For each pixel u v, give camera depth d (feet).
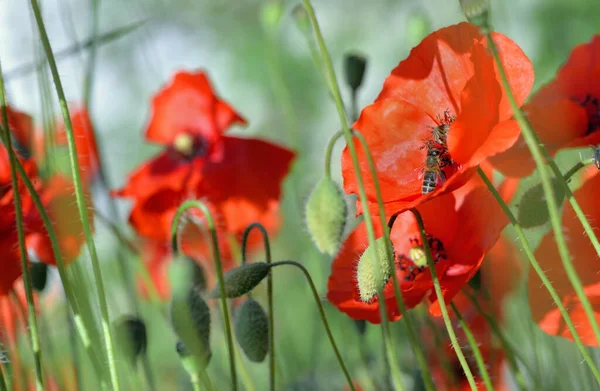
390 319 1.63
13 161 1.55
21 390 1.77
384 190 1.61
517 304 2.07
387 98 1.64
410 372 1.93
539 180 1.62
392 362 1.47
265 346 1.68
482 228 1.61
